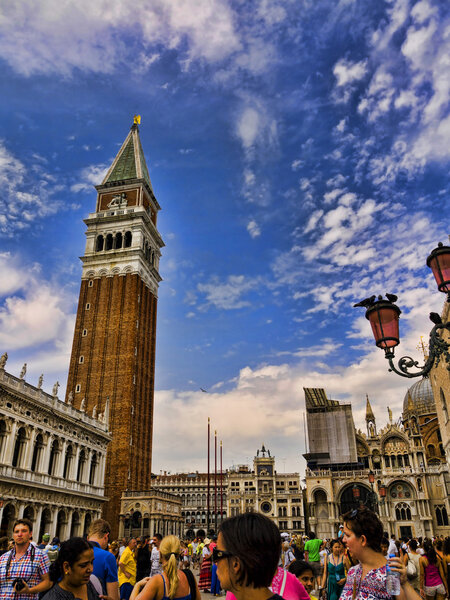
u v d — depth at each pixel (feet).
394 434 320.91
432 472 302.86
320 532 305.12
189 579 31.37
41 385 201.77
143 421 322.14
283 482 442.09
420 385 405.39
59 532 209.77
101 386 310.45
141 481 304.71
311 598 34.24
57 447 211.61
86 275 346.74
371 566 22.84
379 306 46.11
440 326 43.32
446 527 288.51
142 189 369.30
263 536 14.64
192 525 524.93
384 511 299.58
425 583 51.80
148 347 348.59
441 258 44.06
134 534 261.03
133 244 347.97
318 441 366.22
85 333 329.31
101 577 33.01
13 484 172.65
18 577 33.45
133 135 406.62
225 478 566.36
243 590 14.70
